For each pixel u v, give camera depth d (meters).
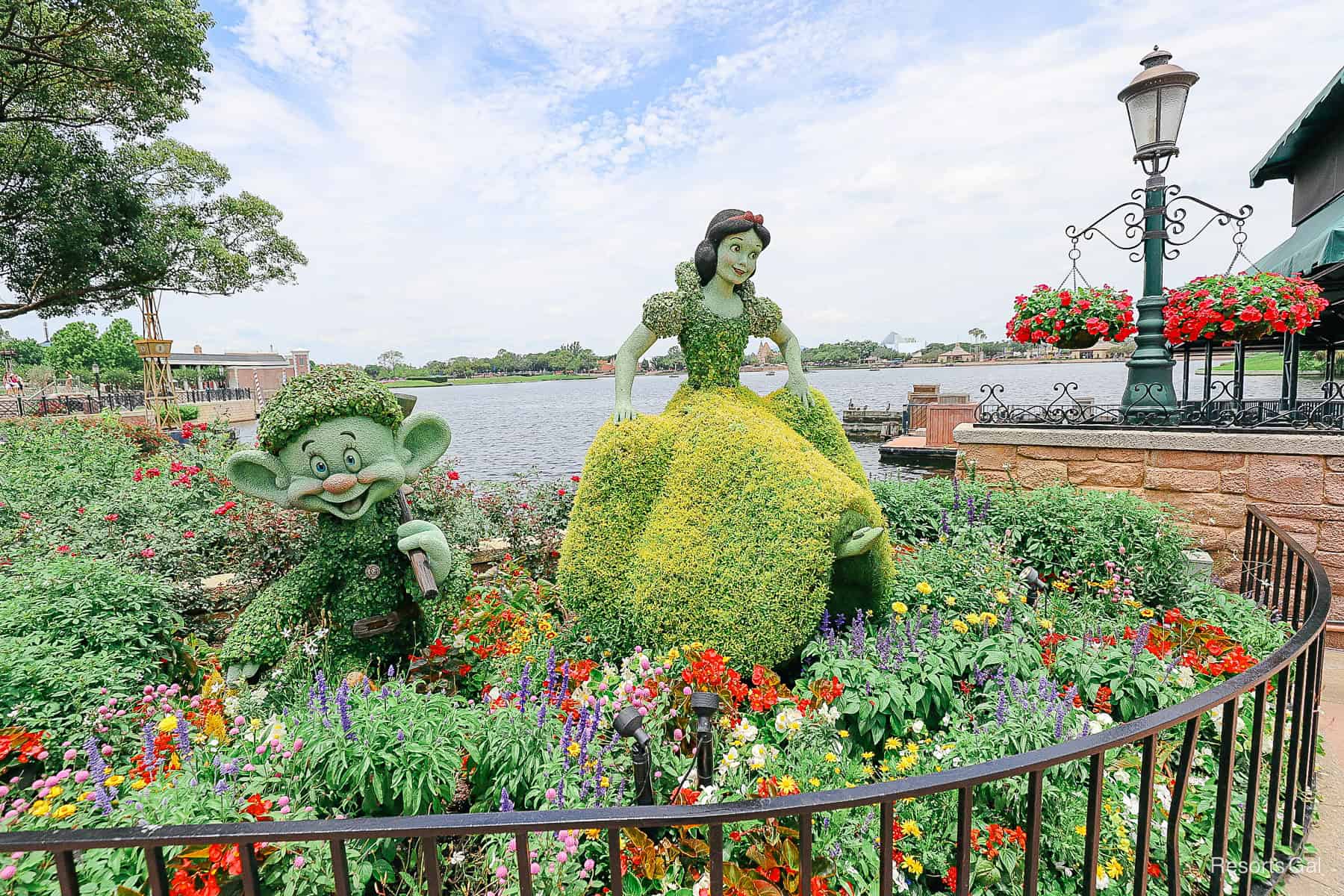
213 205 20.30
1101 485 5.81
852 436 32.06
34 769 2.81
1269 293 5.34
